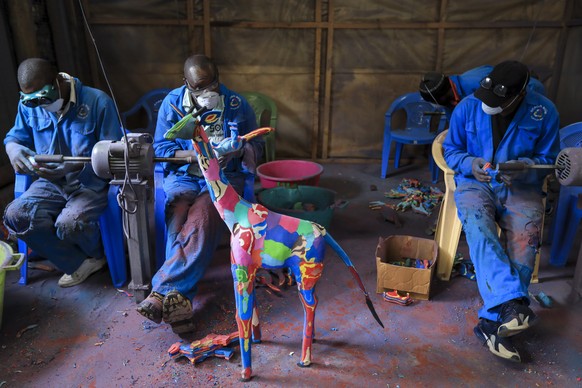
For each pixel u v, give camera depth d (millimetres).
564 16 4469
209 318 2459
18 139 2639
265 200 3143
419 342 2271
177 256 2281
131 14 4559
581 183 2213
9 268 2186
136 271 2484
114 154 2170
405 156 5074
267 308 2539
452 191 2689
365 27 4590
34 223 2479
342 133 5016
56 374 2062
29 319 2439
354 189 4352
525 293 2123
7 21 3750
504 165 2301
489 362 2143
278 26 4613
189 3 4543
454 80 3172
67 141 2594
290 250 1881
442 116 4371
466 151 2668
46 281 2795
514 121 2434
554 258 2988
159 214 2744
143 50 4672
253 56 4742
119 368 2100
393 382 2020
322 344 2252
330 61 4723
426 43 4656
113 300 2617
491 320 2195
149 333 2342
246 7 4582
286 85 4844
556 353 2203
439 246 2793
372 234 3443
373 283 2787
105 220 2643
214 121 2648
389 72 4766
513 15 4520
